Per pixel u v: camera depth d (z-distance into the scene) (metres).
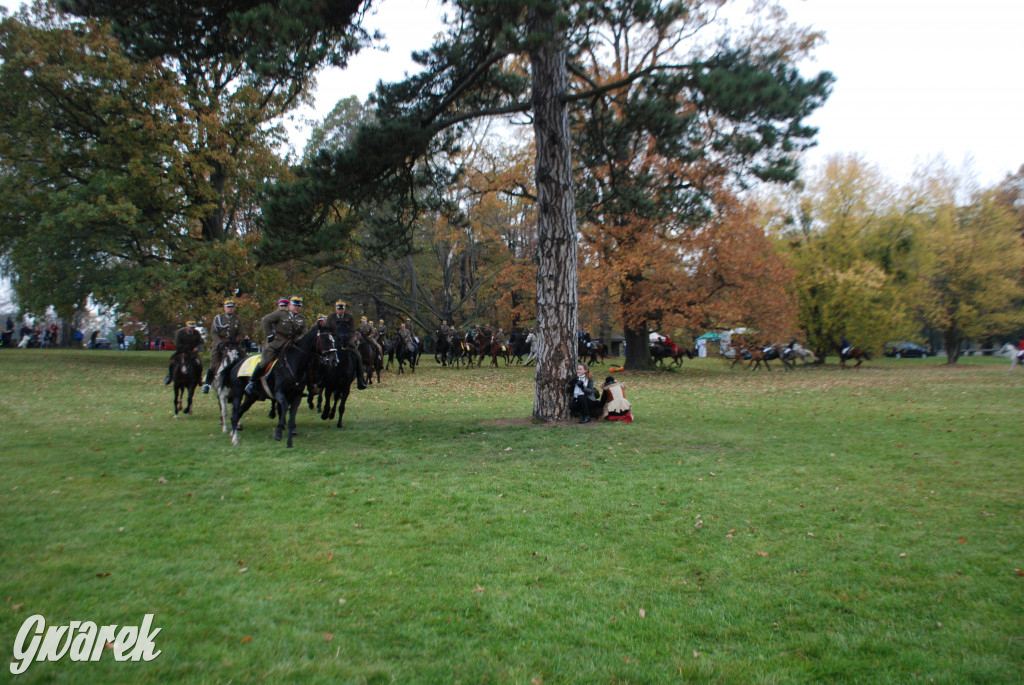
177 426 12.38
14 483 7.58
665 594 4.82
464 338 36.22
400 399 18.34
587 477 8.47
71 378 23.08
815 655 3.95
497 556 5.59
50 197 27.95
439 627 4.25
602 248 29.52
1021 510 6.87
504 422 13.31
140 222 30.78
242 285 30.23
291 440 10.48
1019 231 45.22
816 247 38.31
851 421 13.62
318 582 4.95
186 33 11.63
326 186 12.51
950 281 39.56
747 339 32.12
